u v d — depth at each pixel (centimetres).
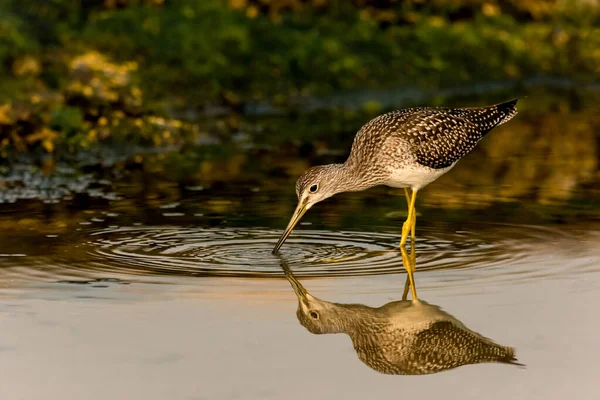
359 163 1303
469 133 1336
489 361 916
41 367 893
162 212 1406
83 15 2291
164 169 1680
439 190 1553
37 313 1012
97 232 1298
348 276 1132
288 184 1581
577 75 2602
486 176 1645
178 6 2350
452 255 1205
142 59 2161
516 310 1022
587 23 2819
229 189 1546
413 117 1303
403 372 898
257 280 1116
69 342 945
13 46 2036
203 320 1000
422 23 2550
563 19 2812
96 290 1078
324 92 2250
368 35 2433
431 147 1288
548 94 2420
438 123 1304
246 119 2089
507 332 968
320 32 2411
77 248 1226
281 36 2338
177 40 2231
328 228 1334
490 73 2509
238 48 2264
